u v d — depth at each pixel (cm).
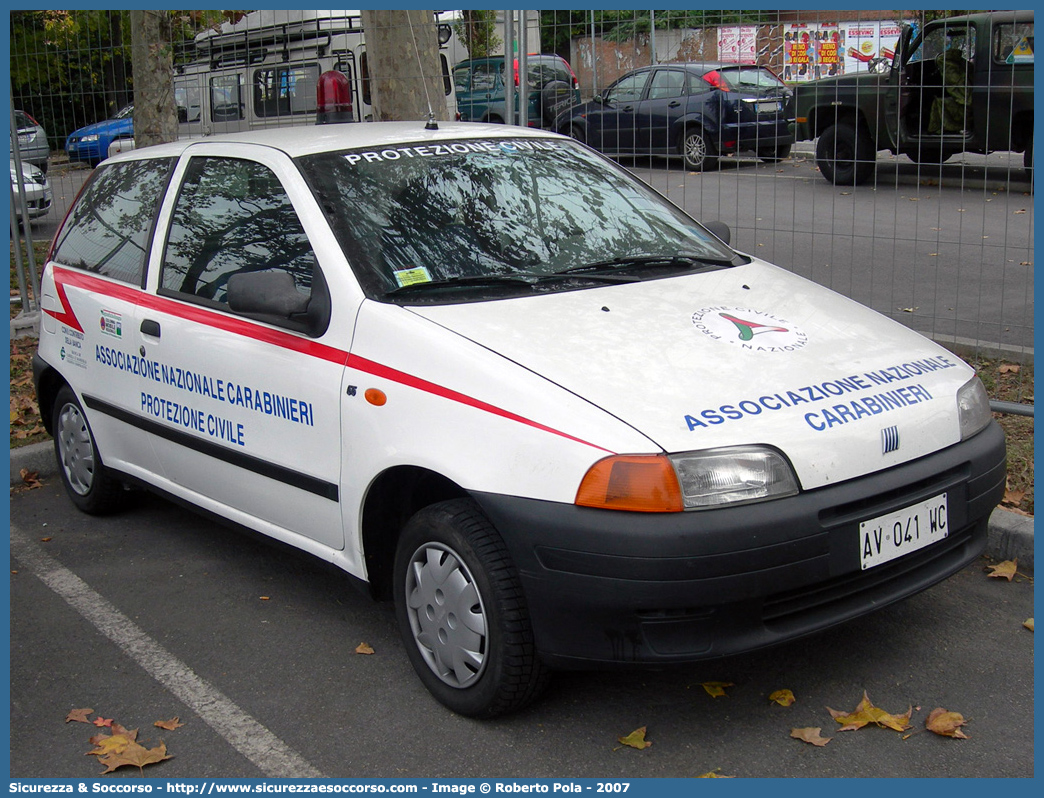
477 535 312
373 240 364
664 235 423
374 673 363
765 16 663
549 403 297
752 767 301
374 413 333
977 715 321
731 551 279
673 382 307
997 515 428
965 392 342
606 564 281
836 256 940
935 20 1148
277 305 351
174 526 511
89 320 480
